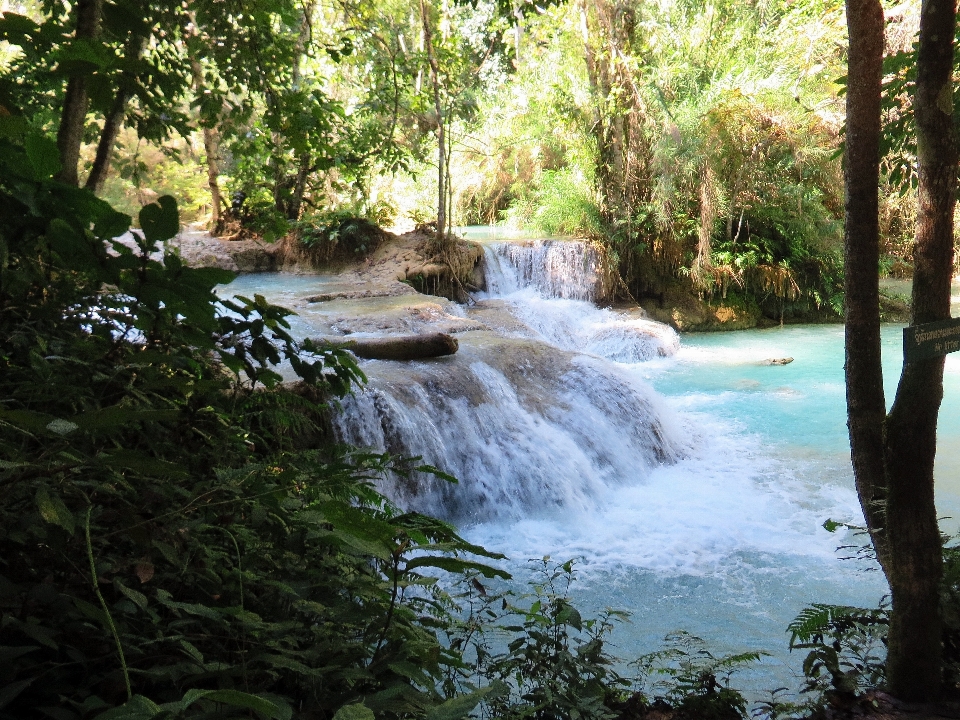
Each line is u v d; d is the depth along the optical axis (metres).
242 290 14.55
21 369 2.37
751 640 5.92
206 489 2.34
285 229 5.10
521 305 16.53
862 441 4.36
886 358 15.15
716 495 9.23
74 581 2.01
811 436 10.99
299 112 5.43
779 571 7.20
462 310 14.68
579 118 19.03
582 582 7.06
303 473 2.76
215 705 1.82
